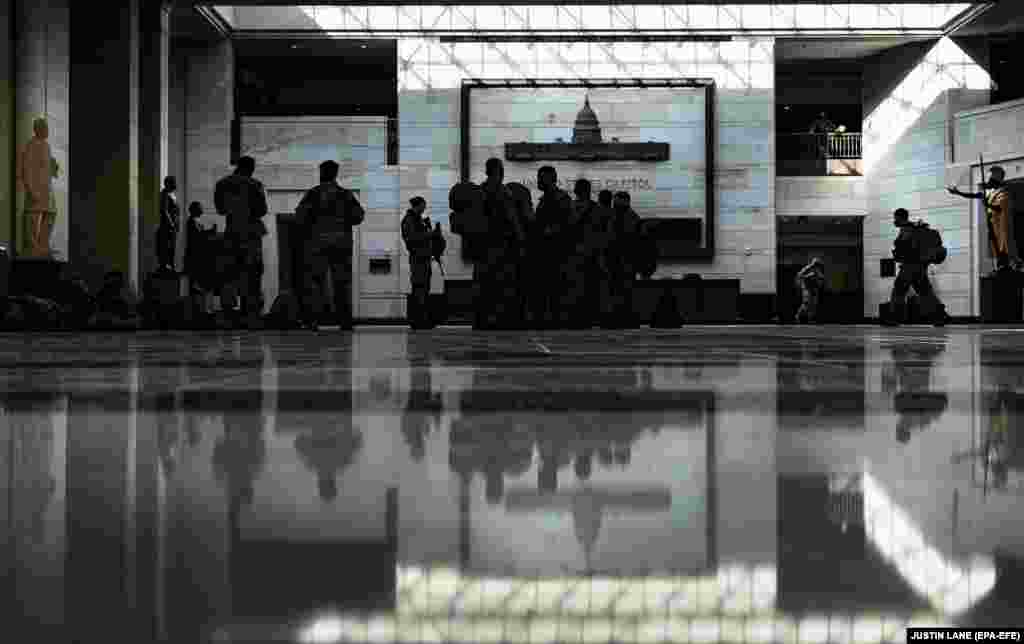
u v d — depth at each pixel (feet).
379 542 2.37
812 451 4.25
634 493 3.14
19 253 66.33
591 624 1.70
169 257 63.82
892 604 1.80
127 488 3.30
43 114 69.82
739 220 115.24
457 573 2.06
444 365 13.08
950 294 114.93
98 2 80.79
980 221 112.27
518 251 47.73
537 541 2.38
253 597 1.87
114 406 6.95
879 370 11.75
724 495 3.10
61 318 57.41
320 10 113.80
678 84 114.52
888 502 2.96
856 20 114.93
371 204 115.65
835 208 123.13
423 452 4.23
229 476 3.55
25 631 1.67
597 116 115.44
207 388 8.87
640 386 8.86
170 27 108.47
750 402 7.06
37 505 2.96
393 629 1.68
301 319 49.52
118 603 1.83
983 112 112.16
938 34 115.14
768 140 115.24
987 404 6.91
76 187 80.43
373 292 115.03
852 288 131.34
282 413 6.26
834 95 136.77
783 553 2.23
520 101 115.03
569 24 114.21
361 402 7.12
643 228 56.85
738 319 112.37
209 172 113.91
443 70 114.83
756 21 114.42
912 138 119.14
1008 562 2.12
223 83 114.01
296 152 115.85
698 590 1.91
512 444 4.53
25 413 6.38
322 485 3.34
